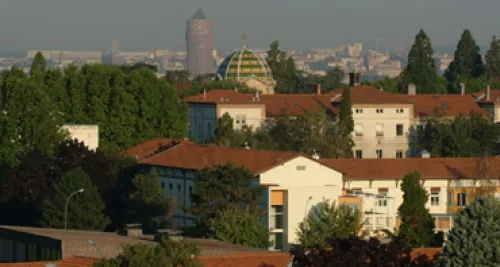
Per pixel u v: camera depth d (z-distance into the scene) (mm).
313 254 132250
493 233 129375
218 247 172125
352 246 132750
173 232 177250
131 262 134750
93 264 138000
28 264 144375
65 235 183000
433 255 142125
